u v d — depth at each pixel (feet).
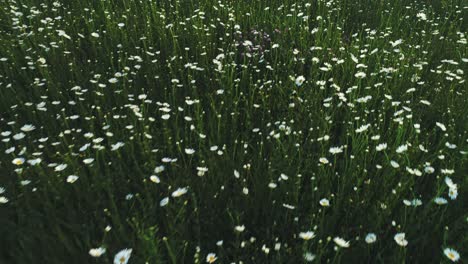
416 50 10.46
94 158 6.90
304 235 5.26
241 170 6.58
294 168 6.44
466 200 6.10
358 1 13.52
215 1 12.39
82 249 5.47
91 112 7.83
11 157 7.00
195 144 7.28
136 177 6.56
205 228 5.95
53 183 6.21
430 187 6.44
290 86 8.75
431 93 8.65
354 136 7.29
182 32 10.70
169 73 9.42
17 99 8.17
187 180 6.31
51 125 7.72
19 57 9.66
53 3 12.17
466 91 8.38
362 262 5.41
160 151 7.06
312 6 12.88
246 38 10.67
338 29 10.75
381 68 9.09
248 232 5.94
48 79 8.60
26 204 6.05
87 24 10.87
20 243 5.48
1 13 11.83
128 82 8.93
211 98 8.02
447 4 13.55
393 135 7.20
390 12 12.59
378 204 5.78
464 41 10.23
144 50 10.25
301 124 7.57
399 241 5.09
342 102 7.94
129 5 12.09
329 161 6.86
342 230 5.70
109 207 6.12
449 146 6.62
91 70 9.50
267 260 5.41
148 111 8.24
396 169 6.18
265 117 8.04
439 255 5.43
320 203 5.72
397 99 8.35
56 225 5.43
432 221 5.64
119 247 5.52
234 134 7.41
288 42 10.65
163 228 5.94
